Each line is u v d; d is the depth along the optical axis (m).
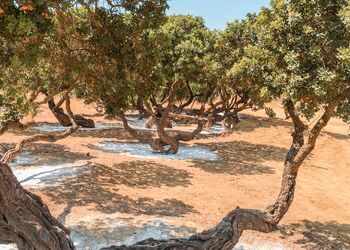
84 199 18.97
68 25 14.34
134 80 14.80
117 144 33.34
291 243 16.64
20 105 17.98
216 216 18.72
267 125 48.34
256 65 15.34
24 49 9.59
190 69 28.80
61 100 38.03
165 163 27.88
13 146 27.56
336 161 35.38
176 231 16.33
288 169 14.75
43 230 9.27
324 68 12.51
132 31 13.08
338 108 14.14
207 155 32.25
